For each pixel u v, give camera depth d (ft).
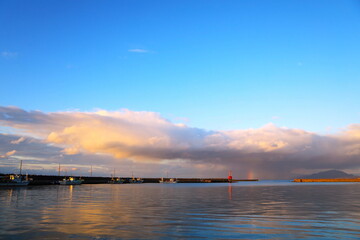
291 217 99.86
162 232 74.90
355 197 197.47
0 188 392.27
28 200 177.17
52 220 93.86
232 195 230.89
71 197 206.80
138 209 126.00
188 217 100.53
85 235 71.31
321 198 189.26
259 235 71.46
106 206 139.74
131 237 69.41
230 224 86.07
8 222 89.76
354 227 81.10
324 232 74.69
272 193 258.37
